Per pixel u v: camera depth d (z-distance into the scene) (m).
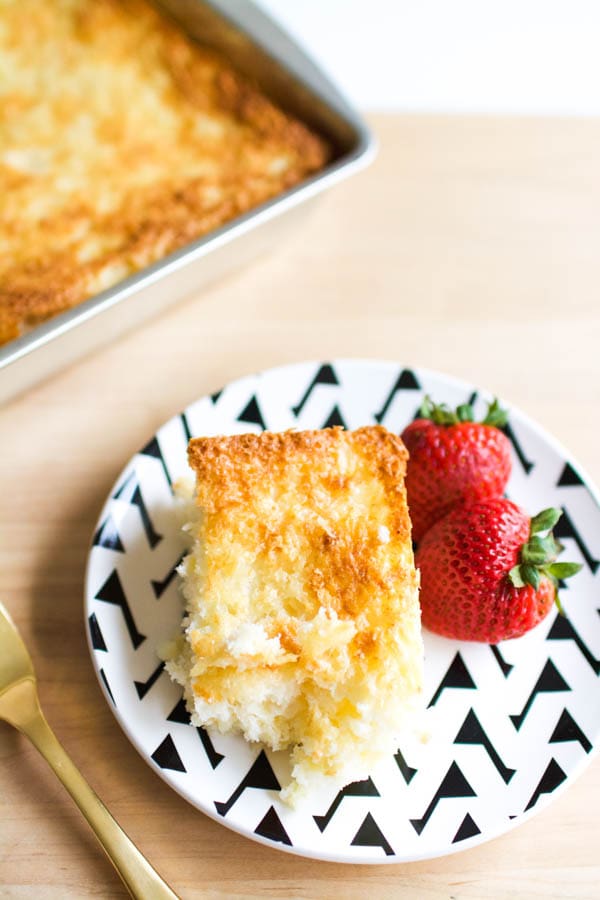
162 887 0.34
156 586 0.40
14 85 0.52
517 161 0.54
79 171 0.50
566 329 0.48
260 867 0.36
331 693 0.36
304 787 0.36
